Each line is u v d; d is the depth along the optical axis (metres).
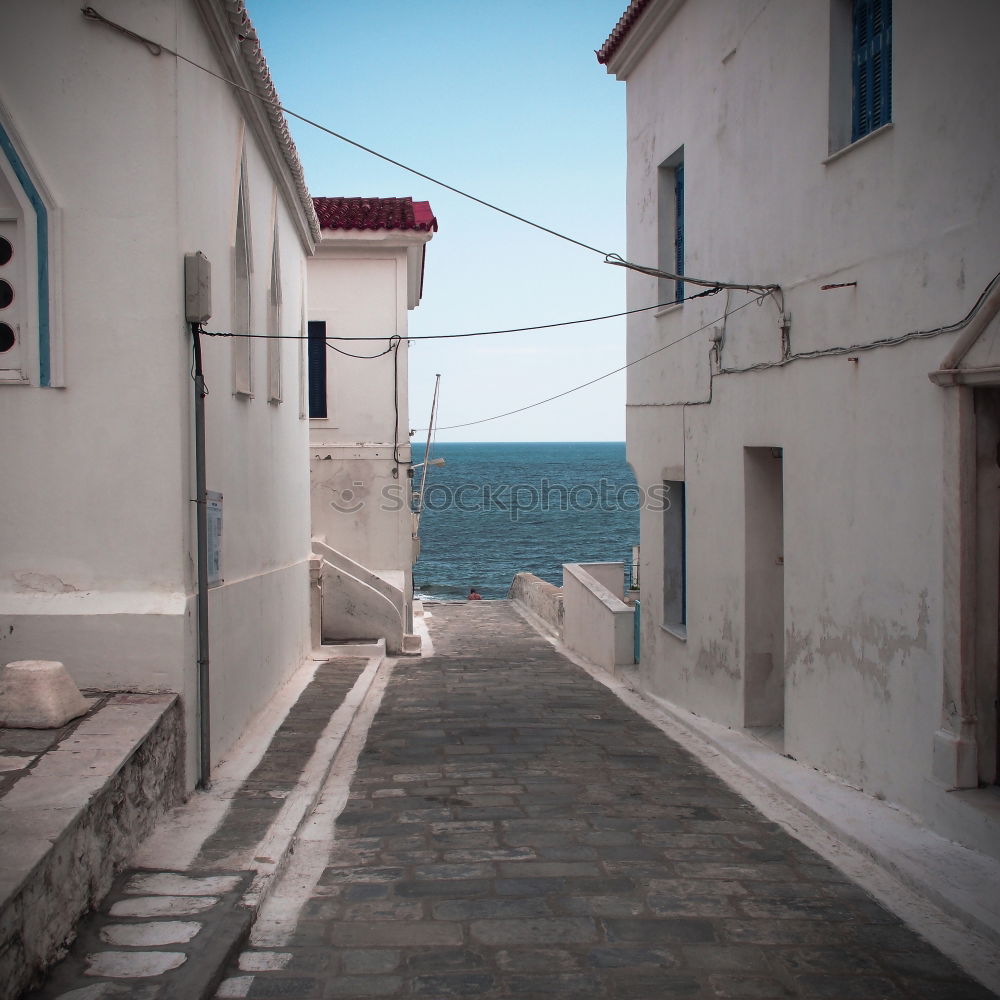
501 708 11.38
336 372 19.45
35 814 4.56
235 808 6.58
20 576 6.82
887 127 6.71
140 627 6.70
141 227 6.80
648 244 12.42
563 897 5.21
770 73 8.67
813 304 7.89
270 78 9.18
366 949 4.57
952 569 6.02
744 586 9.45
